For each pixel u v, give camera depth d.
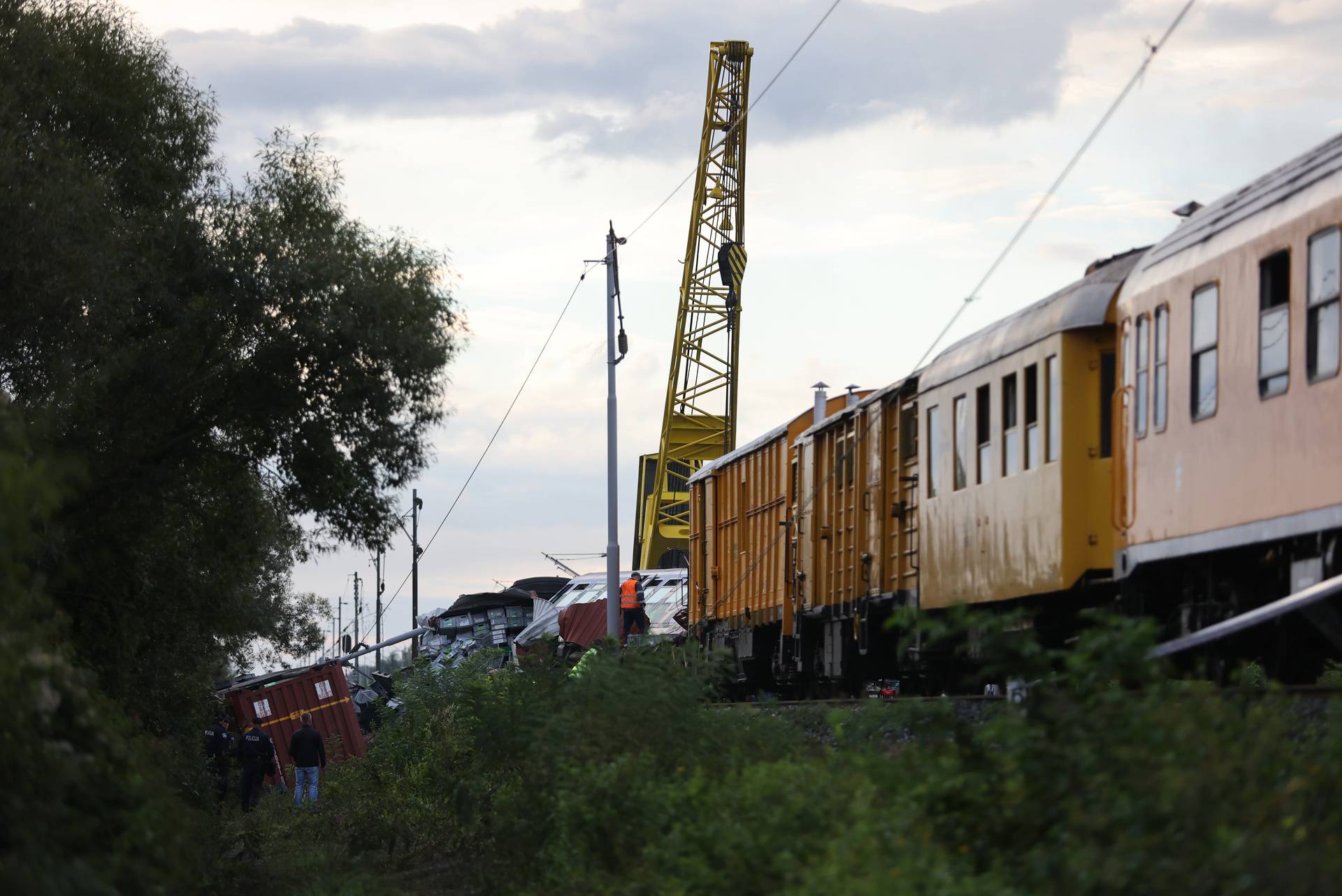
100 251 68.94
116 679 78.62
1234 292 45.66
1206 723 28.62
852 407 83.50
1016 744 30.16
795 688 97.38
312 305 74.56
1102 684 30.36
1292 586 43.16
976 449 64.62
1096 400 55.31
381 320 74.81
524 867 51.97
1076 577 54.69
